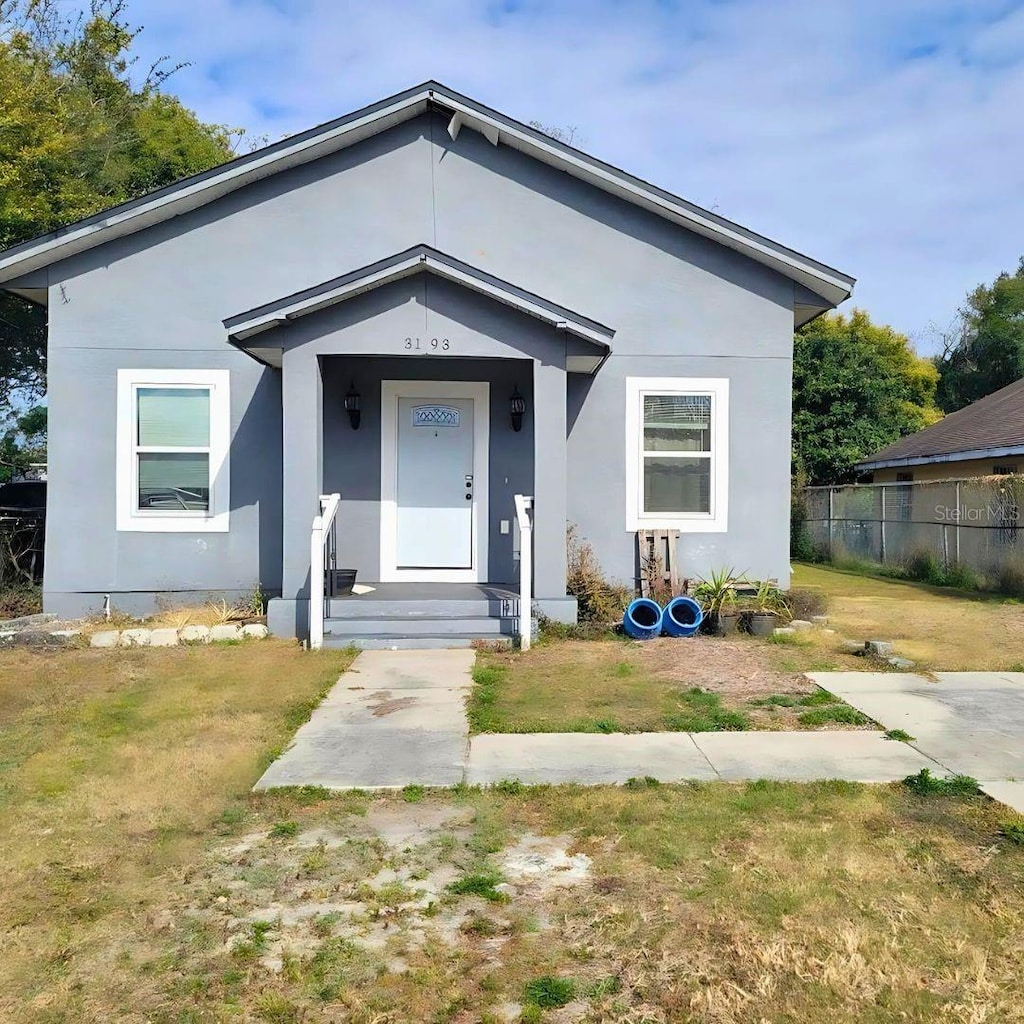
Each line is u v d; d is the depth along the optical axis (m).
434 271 8.83
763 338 10.80
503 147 10.73
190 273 10.41
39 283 10.30
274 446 10.40
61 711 6.56
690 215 10.44
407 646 8.77
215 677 7.58
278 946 3.33
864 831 4.34
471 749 5.68
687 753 5.60
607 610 9.80
